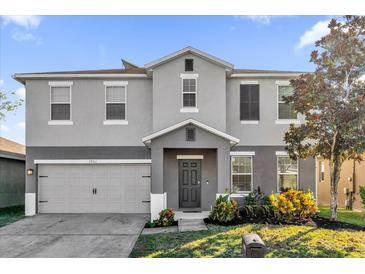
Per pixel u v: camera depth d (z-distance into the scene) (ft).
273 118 48.19
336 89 38.75
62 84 48.67
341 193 56.44
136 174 48.39
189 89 46.88
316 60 39.60
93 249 28.89
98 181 48.42
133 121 48.44
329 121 37.93
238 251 26.66
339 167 39.27
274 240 29.58
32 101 48.60
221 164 41.19
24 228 37.73
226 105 48.21
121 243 30.63
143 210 48.01
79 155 48.19
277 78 48.49
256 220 37.47
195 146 41.42
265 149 47.85
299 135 40.04
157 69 46.88
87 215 46.11
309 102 38.83
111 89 48.93
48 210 48.11
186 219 39.55
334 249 27.17
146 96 48.70
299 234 31.45
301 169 47.65
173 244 29.22
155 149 41.32
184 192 47.19
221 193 40.60
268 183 47.44
